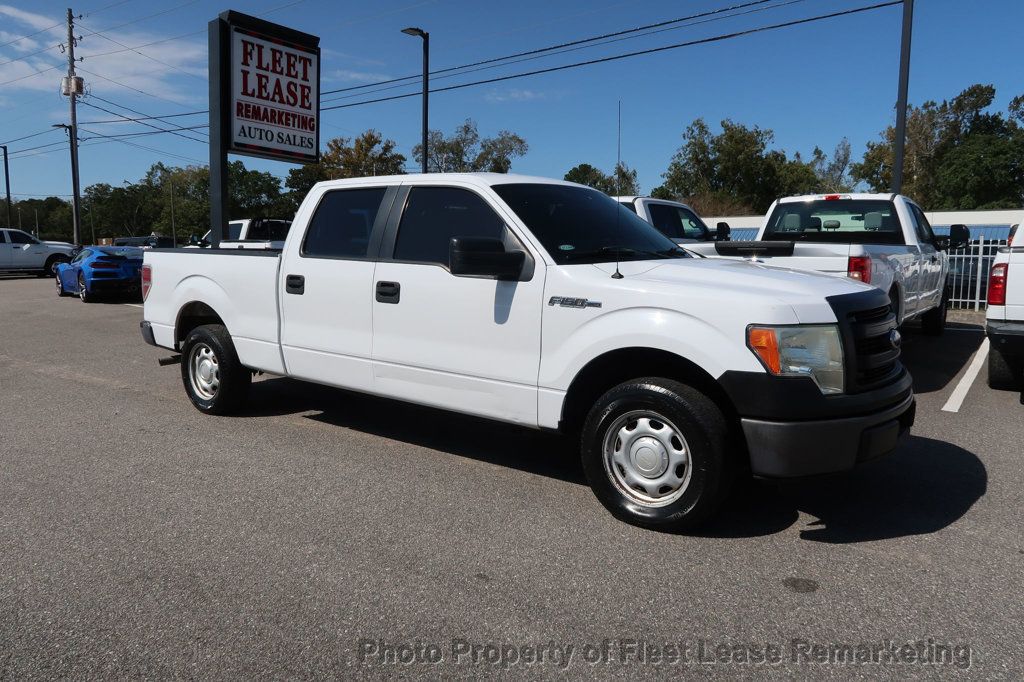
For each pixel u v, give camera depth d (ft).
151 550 12.60
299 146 38.24
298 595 11.09
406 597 11.03
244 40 35.06
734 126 172.24
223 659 9.50
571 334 14.01
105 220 391.24
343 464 17.19
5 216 373.81
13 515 14.14
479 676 9.15
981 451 18.22
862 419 12.53
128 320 46.62
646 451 13.35
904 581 11.50
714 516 14.07
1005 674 9.15
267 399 23.58
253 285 19.70
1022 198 206.59
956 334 38.65
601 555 12.40
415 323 16.25
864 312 13.32
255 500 14.90
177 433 19.77
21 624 10.32
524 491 15.44
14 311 52.34
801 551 12.55
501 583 11.44
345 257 17.79
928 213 124.47
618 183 18.66
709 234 38.63
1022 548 12.69
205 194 344.49
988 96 230.48
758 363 12.25
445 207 16.31
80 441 19.07
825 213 30.07
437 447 18.53
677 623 10.32
